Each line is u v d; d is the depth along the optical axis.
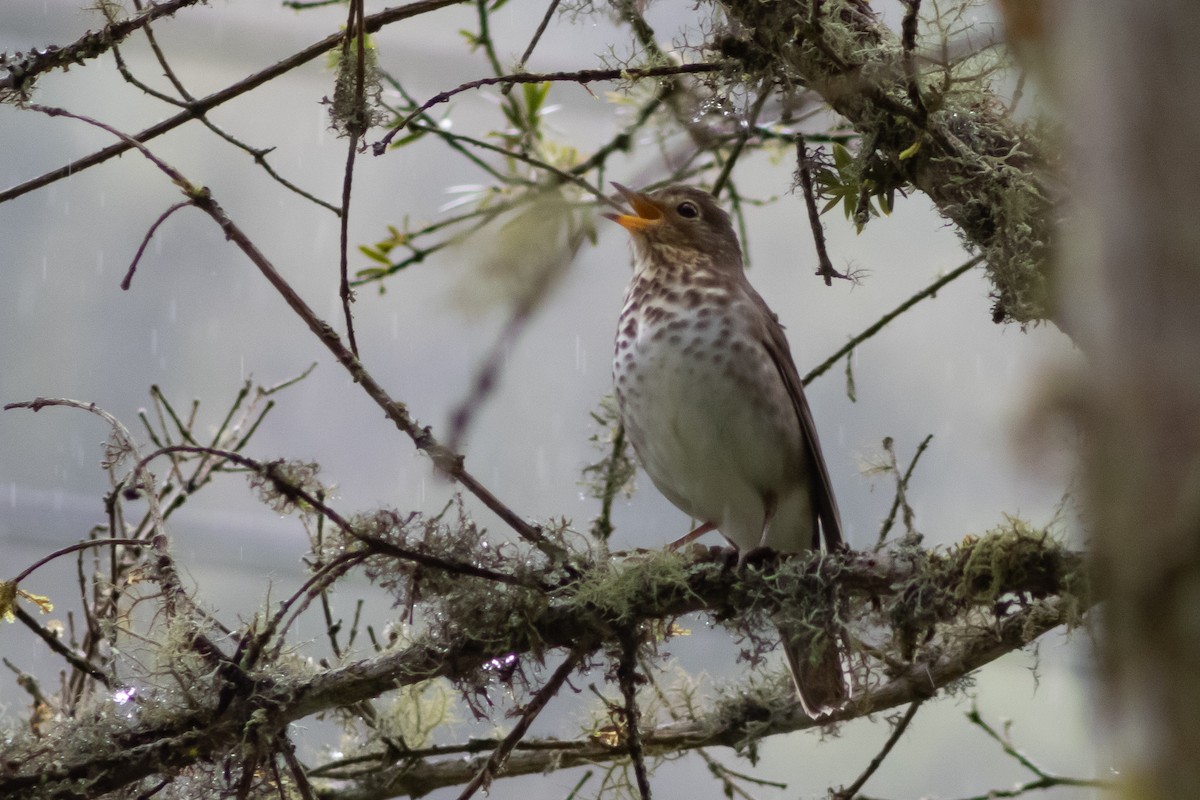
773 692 9.47
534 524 8.28
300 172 21.36
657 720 9.71
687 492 11.12
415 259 11.39
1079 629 7.21
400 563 8.04
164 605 8.09
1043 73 3.97
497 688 8.38
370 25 8.64
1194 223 3.39
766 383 10.84
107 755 7.84
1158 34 3.45
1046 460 3.76
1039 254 7.59
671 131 12.48
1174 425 3.38
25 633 15.73
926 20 7.75
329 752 9.90
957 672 8.70
